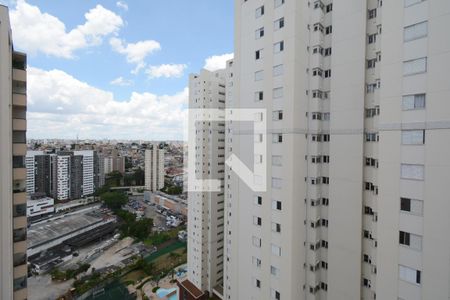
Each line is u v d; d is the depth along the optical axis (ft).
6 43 57.26
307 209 82.84
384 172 56.13
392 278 55.21
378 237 57.31
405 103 52.85
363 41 72.95
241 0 86.53
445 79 47.62
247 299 88.53
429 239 49.93
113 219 332.60
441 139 48.24
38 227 297.33
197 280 172.24
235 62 89.30
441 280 48.60
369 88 73.97
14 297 69.41
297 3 72.79
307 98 79.92
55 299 180.34
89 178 456.45
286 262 76.43
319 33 79.00
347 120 76.69
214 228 171.32
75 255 244.63
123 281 206.18
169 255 247.09
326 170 82.48
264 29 79.46
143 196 466.29
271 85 78.28
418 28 50.83
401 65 53.16
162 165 492.95
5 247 57.98
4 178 57.82
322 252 84.28
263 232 82.43
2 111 57.21
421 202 50.96
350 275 77.05
